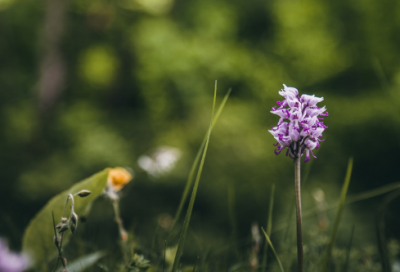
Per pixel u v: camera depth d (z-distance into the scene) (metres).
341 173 8.62
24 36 13.39
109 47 13.45
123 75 13.33
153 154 3.78
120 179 1.33
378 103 9.12
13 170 9.52
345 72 11.46
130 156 9.24
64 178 8.74
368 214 6.09
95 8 12.69
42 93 10.77
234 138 7.84
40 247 1.31
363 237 5.03
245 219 6.93
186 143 8.49
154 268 1.21
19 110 11.73
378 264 1.45
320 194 1.56
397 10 10.34
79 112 11.55
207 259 1.49
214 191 7.12
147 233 1.69
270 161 7.46
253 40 12.60
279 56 11.30
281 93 0.88
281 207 6.69
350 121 8.69
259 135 8.28
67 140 10.66
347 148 8.68
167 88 10.73
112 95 13.45
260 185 7.16
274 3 12.18
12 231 1.45
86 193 0.88
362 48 11.03
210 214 7.16
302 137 0.86
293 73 11.11
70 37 12.41
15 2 13.35
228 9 12.16
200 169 0.89
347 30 11.55
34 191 8.38
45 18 10.77
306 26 11.17
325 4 11.36
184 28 12.09
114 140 9.68
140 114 12.04
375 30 10.71
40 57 10.93
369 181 8.66
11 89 12.88
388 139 8.50
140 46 11.40
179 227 1.78
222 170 7.41
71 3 11.38
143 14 13.14
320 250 1.60
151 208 6.96
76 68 13.20
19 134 10.49
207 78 10.73
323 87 11.48
